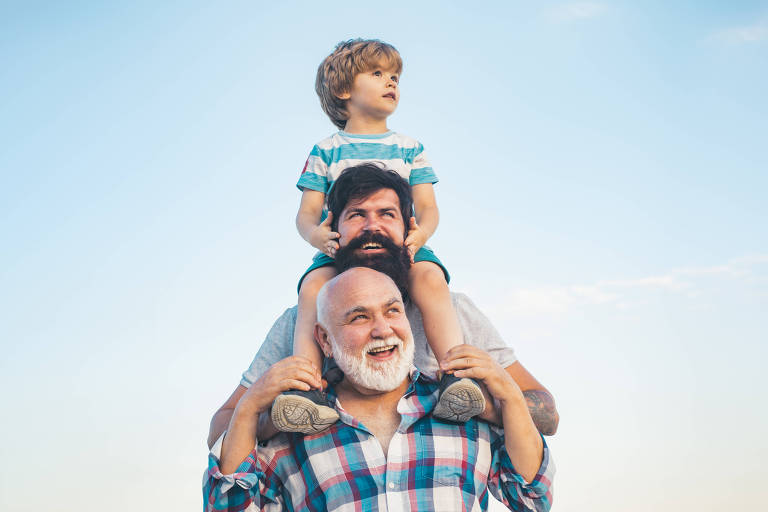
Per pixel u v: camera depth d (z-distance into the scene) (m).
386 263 3.74
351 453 3.48
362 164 3.89
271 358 4.12
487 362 3.42
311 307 3.79
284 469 3.61
